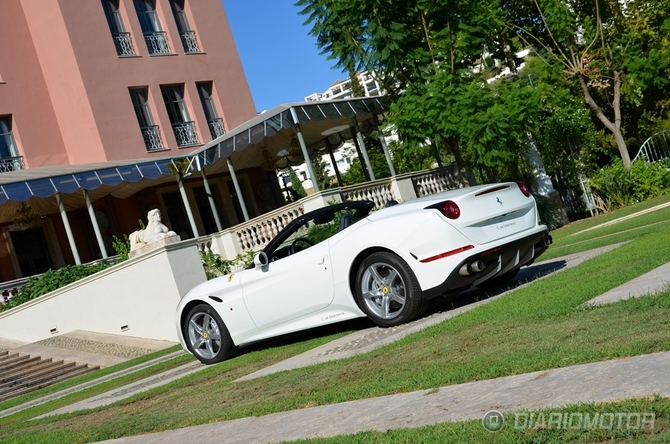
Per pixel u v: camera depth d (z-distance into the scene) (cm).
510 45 2781
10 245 2438
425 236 738
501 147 2100
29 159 2603
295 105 2138
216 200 2928
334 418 420
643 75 2491
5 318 2012
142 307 1617
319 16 2202
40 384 1455
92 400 923
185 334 969
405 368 504
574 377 357
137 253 1611
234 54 3141
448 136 2134
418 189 2395
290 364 713
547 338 464
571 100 2556
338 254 797
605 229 1478
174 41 2941
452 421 340
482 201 766
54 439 621
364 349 665
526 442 284
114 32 2783
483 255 744
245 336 906
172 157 2336
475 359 463
